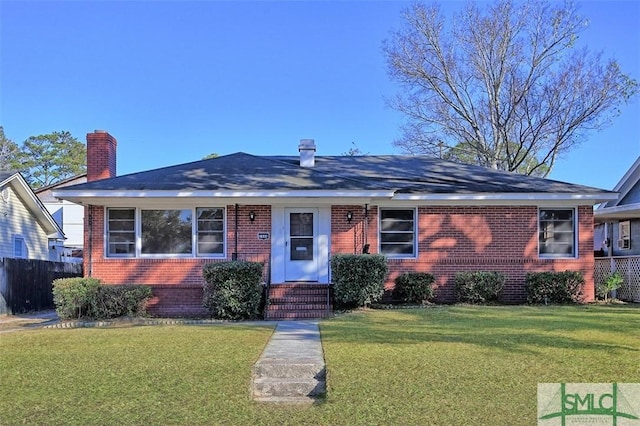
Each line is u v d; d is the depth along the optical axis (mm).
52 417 5238
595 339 8344
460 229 14945
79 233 33156
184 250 14484
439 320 10852
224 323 11359
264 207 14570
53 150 64000
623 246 21797
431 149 34188
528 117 30531
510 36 30938
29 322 12961
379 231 14898
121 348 8156
